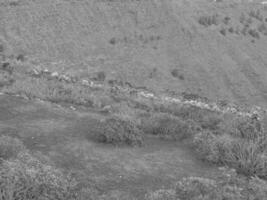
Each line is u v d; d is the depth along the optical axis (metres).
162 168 8.31
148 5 104.69
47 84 15.39
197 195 6.64
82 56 79.75
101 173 7.73
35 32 78.94
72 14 88.94
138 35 94.88
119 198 6.78
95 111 12.78
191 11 113.50
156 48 94.25
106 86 19.91
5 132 9.40
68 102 13.51
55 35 81.06
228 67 98.31
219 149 9.02
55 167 7.64
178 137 10.31
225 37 109.19
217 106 19.00
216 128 12.59
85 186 7.04
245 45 109.94
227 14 122.69
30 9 82.81
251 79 97.88
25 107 11.63
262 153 8.77
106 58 82.75
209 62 97.38
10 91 13.30
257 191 7.11
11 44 72.62
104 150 8.91
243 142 9.16
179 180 7.77
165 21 103.50
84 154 8.55
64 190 6.23
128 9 100.62
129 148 9.23
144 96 19.42
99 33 89.44
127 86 26.91
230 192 6.93
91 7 94.12
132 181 7.54
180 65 93.00
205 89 87.62
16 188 5.79
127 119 9.85
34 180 6.05
